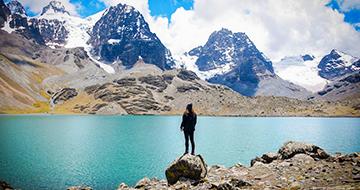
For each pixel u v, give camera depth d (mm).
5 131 174500
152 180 33625
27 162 77812
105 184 56594
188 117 29172
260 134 170000
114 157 87500
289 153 32656
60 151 98188
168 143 123312
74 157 86562
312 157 31312
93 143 122000
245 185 24219
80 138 142125
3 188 35375
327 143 122938
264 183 24172
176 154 93562
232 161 79812
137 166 73750
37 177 61625
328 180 22516
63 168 70875
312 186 21516
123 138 144250
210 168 34125
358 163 26500
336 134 169250
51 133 165875
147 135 160500
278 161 32000
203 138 145875
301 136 156500
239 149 104875
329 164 27484
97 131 185250
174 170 28922
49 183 57156
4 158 83562
